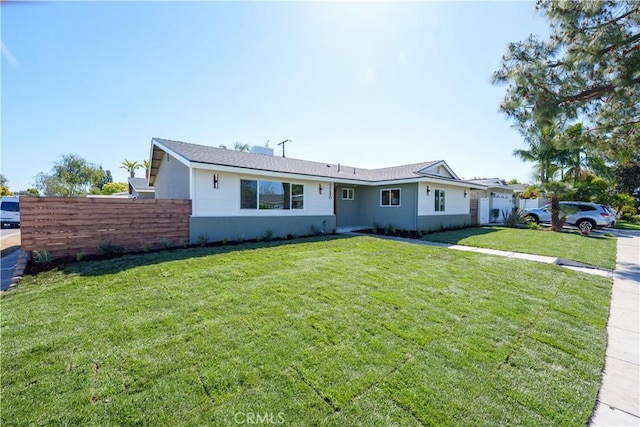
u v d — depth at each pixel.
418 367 2.61
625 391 2.39
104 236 7.15
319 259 6.79
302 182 11.62
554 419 2.05
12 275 5.50
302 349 2.86
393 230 13.44
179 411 2.04
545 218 17.44
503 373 2.56
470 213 17.66
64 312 3.68
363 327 3.36
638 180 23.53
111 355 2.72
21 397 2.17
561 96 5.93
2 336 3.06
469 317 3.71
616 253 8.52
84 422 1.94
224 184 9.40
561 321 3.69
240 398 2.17
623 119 6.21
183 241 8.43
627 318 3.89
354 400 2.17
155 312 3.69
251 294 4.34
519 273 5.91
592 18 5.16
